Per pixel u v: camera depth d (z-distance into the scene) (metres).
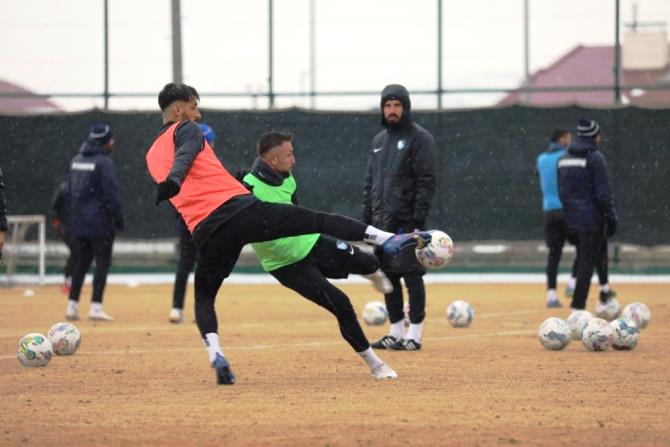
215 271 25.84
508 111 70.81
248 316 49.94
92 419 21.94
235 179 25.92
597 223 43.75
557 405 23.50
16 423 21.53
